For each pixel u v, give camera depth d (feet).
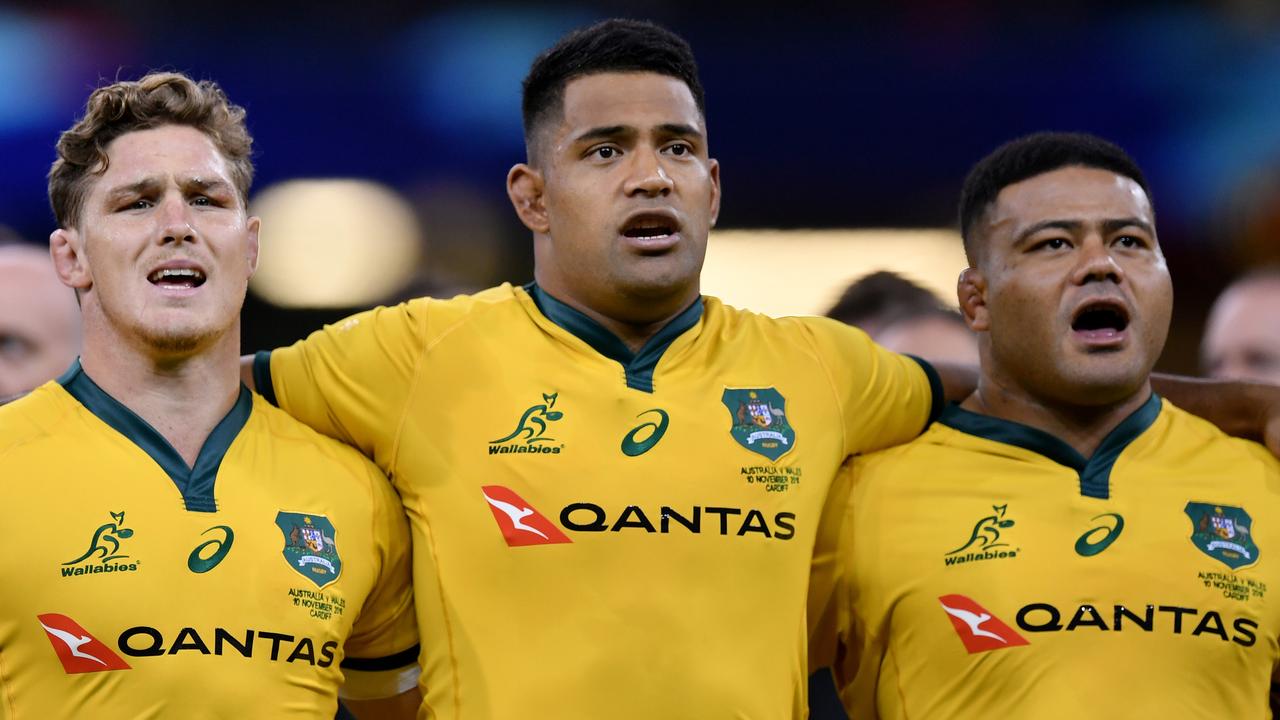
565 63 44.09
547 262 44.83
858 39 102.73
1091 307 43.88
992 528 44.06
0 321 62.18
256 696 39.32
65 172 42.06
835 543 45.27
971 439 45.78
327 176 99.71
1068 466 44.86
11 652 38.70
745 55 102.68
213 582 39.68
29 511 39.29
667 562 41.37
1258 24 101.76
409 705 45.50
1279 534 44.04
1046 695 42.11
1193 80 102.27
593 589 41.16
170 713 38.55
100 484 40.06
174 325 40.40
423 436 42.86
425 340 43.70
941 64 102.83
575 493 41.78
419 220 99.30
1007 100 102.58
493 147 100.12
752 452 42.78
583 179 43.06
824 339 45.52
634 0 101.50
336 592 41.22
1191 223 101.81
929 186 101.86
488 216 99.45
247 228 43.16
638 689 40.57
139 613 38.88
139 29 98.99
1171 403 47.88
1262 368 78.84
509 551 41.60
